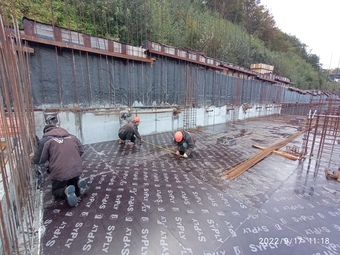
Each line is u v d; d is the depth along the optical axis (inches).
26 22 142.3
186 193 102.8
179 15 397.7
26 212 68.8
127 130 189.8
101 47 185.8
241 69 384.2
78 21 224.1
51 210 83.5
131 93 219.8
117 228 73.4
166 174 127.8
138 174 126.5
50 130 93.0
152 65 233.5
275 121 426.9
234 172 132.2
